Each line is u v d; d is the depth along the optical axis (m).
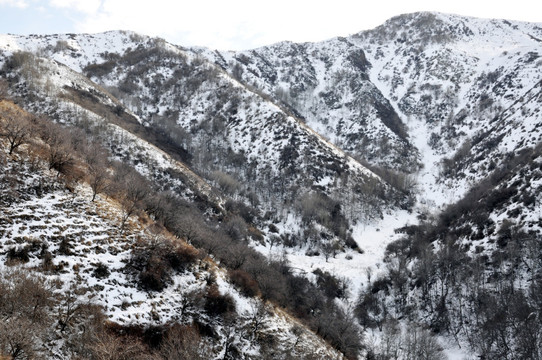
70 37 196.50
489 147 121.31
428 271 68.69
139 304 36.12
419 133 172.62
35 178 41.94
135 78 170.00
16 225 34.81
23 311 27.14
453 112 173.38
